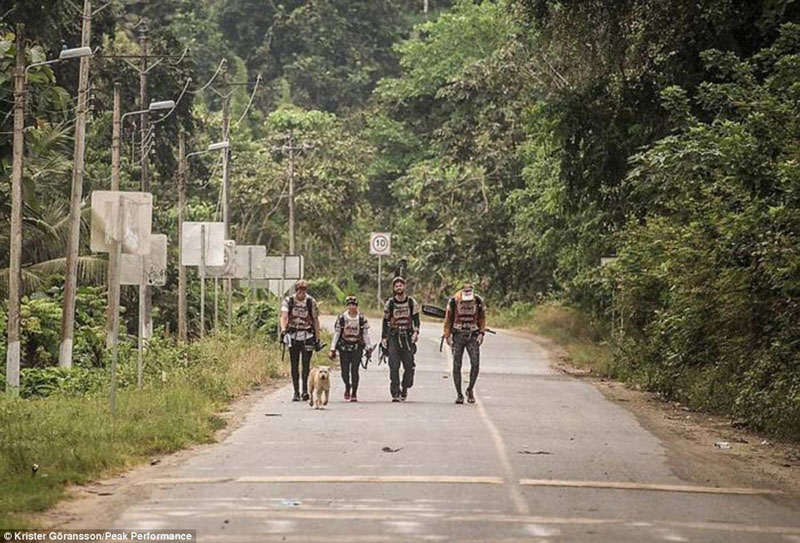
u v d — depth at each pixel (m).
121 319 103.06
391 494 33.91
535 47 124.06
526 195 131.12
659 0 79.06
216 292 96.50
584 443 46.44
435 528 29.38
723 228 56.34
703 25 78.12
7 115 78.75
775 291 55.88
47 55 103.50
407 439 45.84
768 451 48.34
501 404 60.81
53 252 100.19
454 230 174.38
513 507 32.34
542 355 109.56
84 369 76.19
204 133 183.50
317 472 37.84
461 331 61.00
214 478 36.75
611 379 83.12
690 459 43.75
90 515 31.00
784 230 50.75
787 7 71.81
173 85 127.19
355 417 53.72
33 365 85.94
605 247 111.12
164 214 132.75
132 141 124.25
